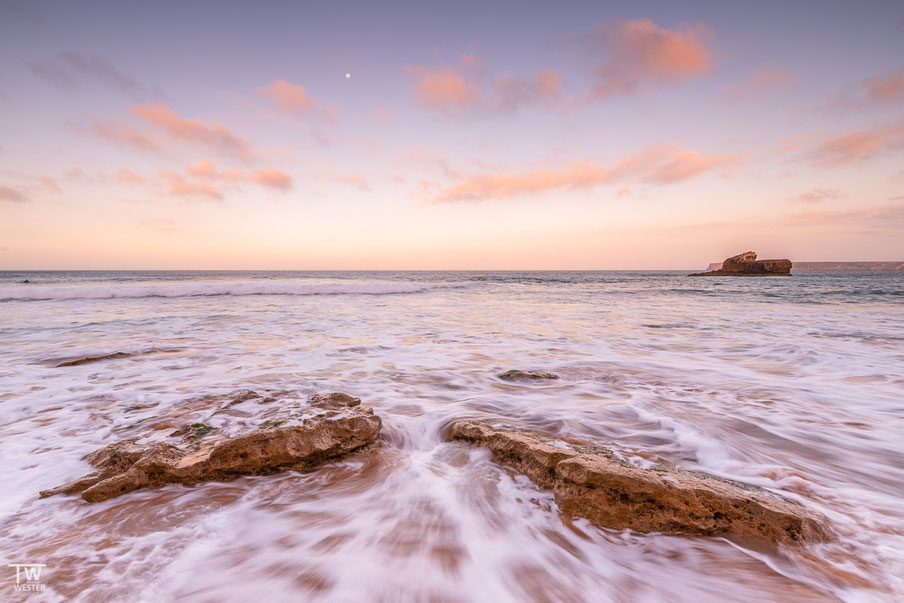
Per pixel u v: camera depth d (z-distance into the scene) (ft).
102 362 26.71
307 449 13.01
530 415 18.25
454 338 38.37
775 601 7.75
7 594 7.43
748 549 9.11
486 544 9.56
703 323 49.52
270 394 18.80
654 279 232.94
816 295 102.53
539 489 11.78
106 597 7.54
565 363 28.43
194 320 47.91
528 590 8.24
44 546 8.96
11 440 14.46
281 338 36.88
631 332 42.50
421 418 17.85
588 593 8.18
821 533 9.30
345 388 22.06
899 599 7.54
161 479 11.53
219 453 12.17
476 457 14.01
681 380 24.02
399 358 29.73
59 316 50.08
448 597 7.99
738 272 333.21
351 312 59.41
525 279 233.55
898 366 26.96
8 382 21.86
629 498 10.16
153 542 9.28
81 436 14.87
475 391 22.06
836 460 13.79
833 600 7.66
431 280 210.38
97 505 10.59
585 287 144.36
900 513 10.47
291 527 10.09
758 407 18.92
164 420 16.31
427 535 9.84
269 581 8.27
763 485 11.99
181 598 7.71
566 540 9.75
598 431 16.31
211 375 23.89
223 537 9.62
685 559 9.05
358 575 8.50
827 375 25.08
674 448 14.66
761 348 33.30
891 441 15.29
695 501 9.82
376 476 12.66
